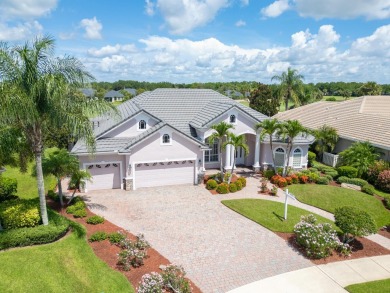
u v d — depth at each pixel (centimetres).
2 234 1382
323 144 3338
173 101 3194
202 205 2091
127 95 11906
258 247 1548
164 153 2405
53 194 2048
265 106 5559
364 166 2594
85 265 1298
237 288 1222
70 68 1405
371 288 1241
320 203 2186
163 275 1159
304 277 1307
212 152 2991
